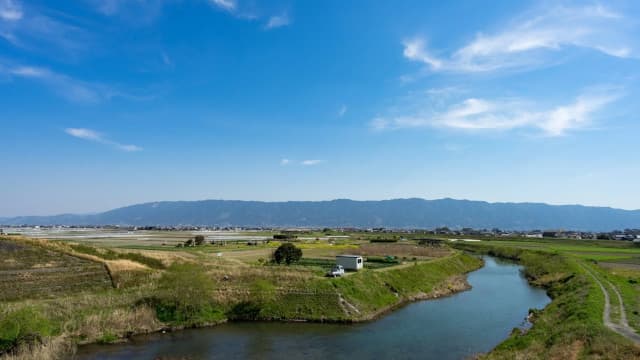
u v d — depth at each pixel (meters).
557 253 119.25
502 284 86.81
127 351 42.84
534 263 112.62
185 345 44.94
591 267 88.38
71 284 56.53
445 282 82.62
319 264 83.44
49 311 47.09
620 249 146.25
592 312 41.97
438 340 46.62
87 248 68.44
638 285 67.81
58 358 40.34
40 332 41.47
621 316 41.12
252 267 68.62
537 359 31.78
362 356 41.38
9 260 58.44
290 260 79.62
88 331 45.62
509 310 61.84
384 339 47.09
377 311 59.88
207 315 54.41
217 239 150.75
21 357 38.03
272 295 58.62
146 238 139.88
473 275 100.88
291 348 44.00
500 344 41.84
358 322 54.78
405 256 108.56
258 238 161.50
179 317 52.75
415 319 56.50
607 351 29.28
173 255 76.19
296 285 61.19
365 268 80.75
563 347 32.19
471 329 51.16
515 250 143.00
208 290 57.59
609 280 68.19
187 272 58.53
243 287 60.34
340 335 48.78
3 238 62.88
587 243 178.38
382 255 107.19
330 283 61.62
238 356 41.50
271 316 55.97
